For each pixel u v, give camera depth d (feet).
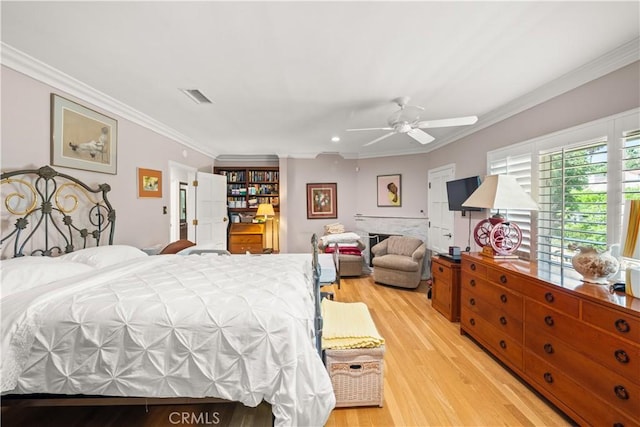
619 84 6.24
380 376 5.90
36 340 4.35
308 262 8.59
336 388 5.88
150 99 9.32
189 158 15.60
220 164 20.24
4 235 6.42
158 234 12.44
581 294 5.04
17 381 4.26
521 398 6.11
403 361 7.61
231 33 5.70
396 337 9.06
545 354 5.86
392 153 18.26
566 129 7.50
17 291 5.06
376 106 9.87
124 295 5.01
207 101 9.51
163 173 12.85
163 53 6.48
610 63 6.35
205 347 4.44
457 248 10.81
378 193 18.99
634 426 4.20
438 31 5.63
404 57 6.63
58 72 7.32
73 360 4.37
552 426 5.31
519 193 7.65
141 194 11.26
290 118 11.32
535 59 6.64
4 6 4.83
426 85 8.14
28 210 6.92
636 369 4.18
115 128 9.78
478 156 11.78
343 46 6.18
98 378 4.35
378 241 18.86
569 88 7.46
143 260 8.03
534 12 5.02
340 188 19.94
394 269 14.76
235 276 6.44
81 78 7.77
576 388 5.13
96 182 9.09
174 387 4.40
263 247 20.13
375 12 5.06
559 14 5.06
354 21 5.31
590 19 5.20
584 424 4.96
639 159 5.86
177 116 11.09
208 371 4.41
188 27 5.49
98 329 4.41
